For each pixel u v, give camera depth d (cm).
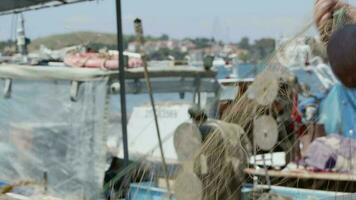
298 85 464
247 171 365
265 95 365
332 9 335
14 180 946
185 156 351
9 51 1214
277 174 472
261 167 388
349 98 441
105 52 956
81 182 855
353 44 195
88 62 934
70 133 884
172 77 972
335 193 420
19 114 952
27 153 934
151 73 951
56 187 884
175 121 949
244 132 366
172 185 373
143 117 978
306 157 532
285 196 448
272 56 373
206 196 346
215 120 374
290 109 392
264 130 364
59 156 887
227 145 353
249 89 370
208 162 349
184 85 980
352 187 436
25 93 953
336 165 468
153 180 399
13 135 960
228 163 354
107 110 857
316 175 523
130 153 930
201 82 988
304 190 511
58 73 895
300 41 363
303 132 484
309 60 359
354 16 328
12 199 841
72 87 880
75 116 879
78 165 867
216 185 350
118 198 420
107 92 860
